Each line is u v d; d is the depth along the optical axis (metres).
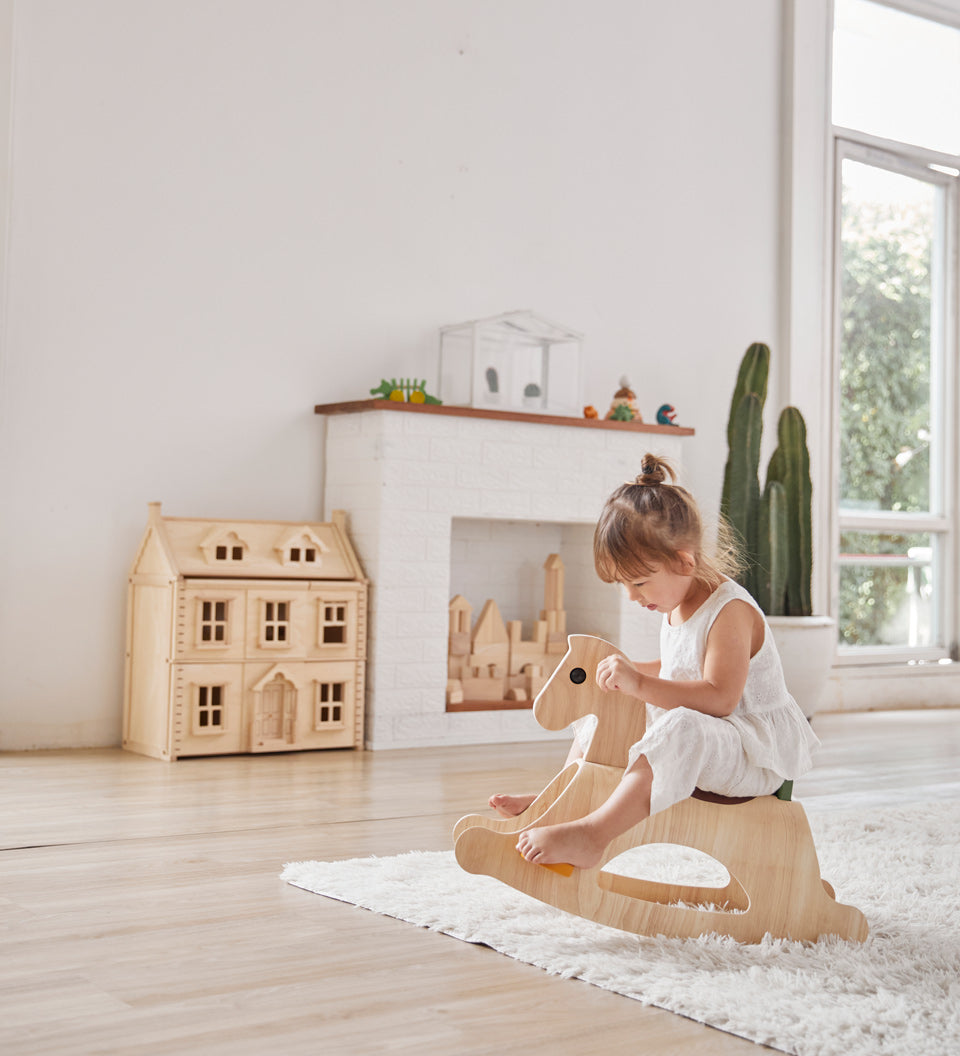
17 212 2.99
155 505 2.99
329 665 3.08
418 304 3.62
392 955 1.39
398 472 3.19
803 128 4.52
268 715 2.99
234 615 2.93
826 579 4.52
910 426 4.83
